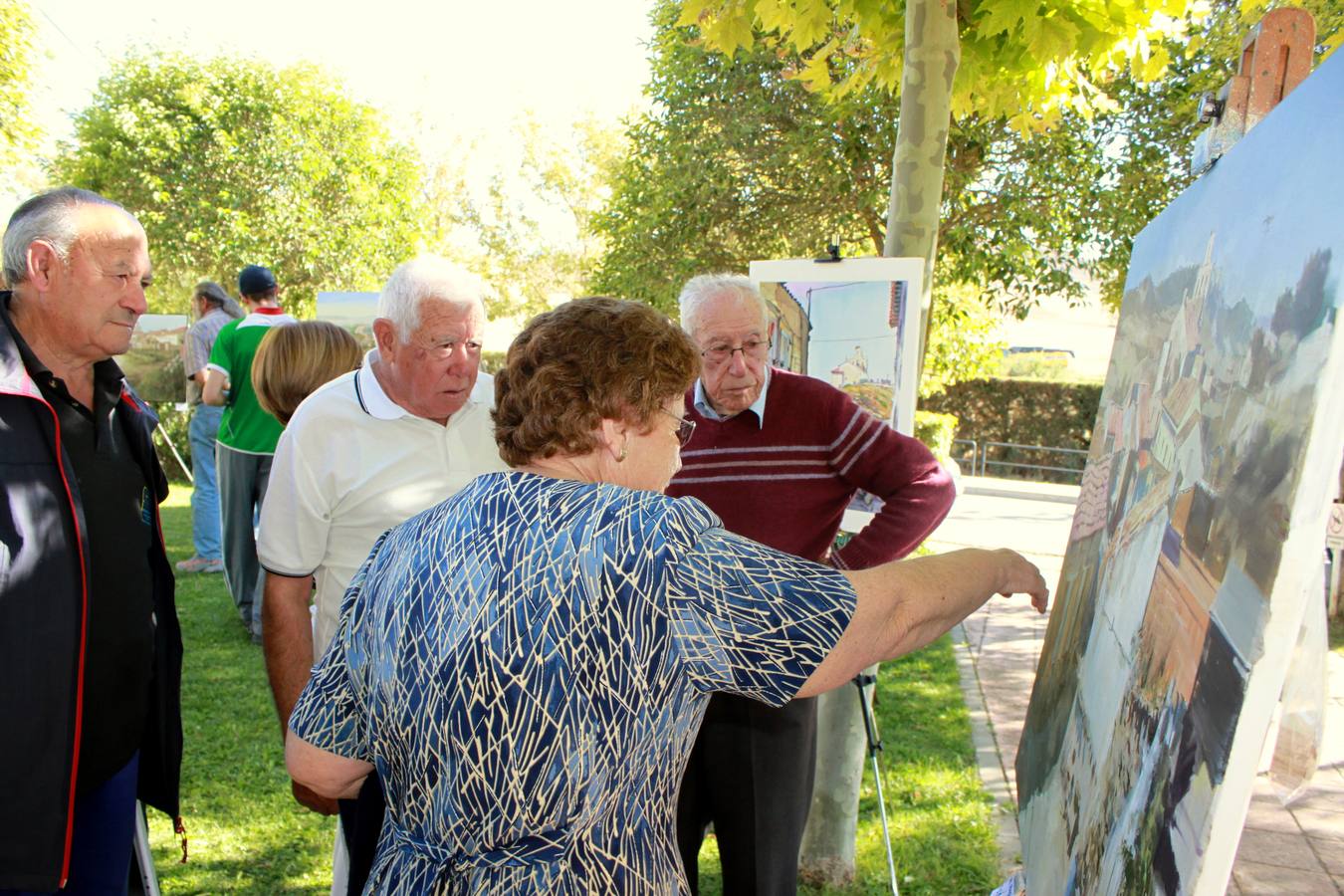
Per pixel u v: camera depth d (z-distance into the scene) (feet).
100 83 36.40
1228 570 2.74
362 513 6.81
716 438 7.47
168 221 35.60
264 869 9.62
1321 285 2.47
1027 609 21.31
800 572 3.61
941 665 16.98
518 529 3.59
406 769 3.64
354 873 5.13
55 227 5.65
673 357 3.96
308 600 6.97
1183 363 3.80
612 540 3.51
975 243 27.73
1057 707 5.03
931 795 11.60
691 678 3.51
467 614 3.48
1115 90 26.03
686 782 7.06
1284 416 2.54
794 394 7.39
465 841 3.50
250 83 35.81
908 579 3.85
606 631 3.41
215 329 20.04
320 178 36.17
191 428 20.36
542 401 3.81
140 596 6.52
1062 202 26.96
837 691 9.36
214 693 13.98
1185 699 2.92
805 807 7.20
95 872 6.51
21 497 5.41
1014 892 6.48
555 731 3.39
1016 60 9.30
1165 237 4.61
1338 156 2.58
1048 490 47.06
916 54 8.64
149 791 7.07
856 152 27.09
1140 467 4.24
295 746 4.00
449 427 7.03
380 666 3.66
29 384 5.50
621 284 31.68
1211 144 4.05
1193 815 2.59
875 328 9.55
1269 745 12.94
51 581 5.49
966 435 60.59
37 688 5.41
